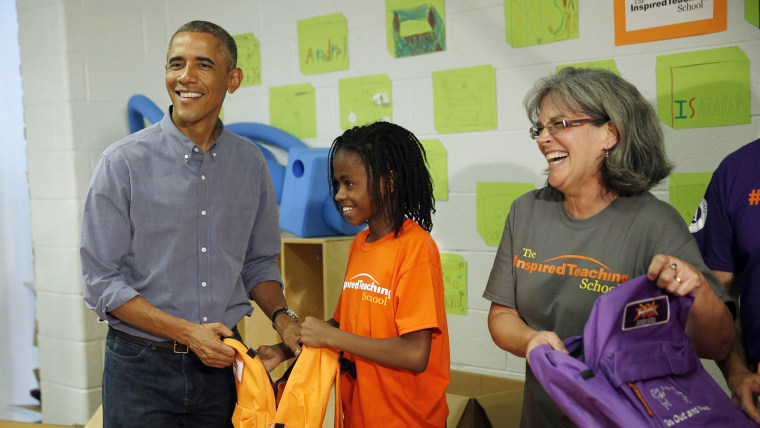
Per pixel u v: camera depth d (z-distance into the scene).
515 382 2.08
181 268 1.53
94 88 2.85
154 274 1.50
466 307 2.34
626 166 1.25
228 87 1.59
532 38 2.13
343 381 1.45
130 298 1.43
